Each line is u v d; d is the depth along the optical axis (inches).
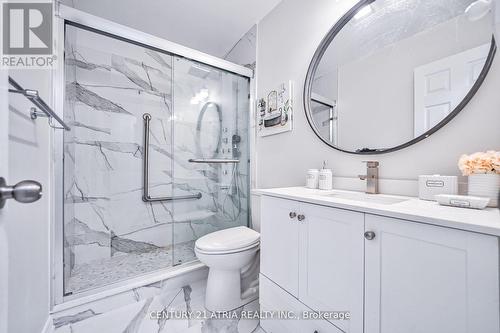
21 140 31.7
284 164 63.2
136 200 77.5
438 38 33.8
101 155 71.1
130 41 58.3
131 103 76.1
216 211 77.8
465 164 27.8
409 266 22.1
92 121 68.9
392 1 39.8
